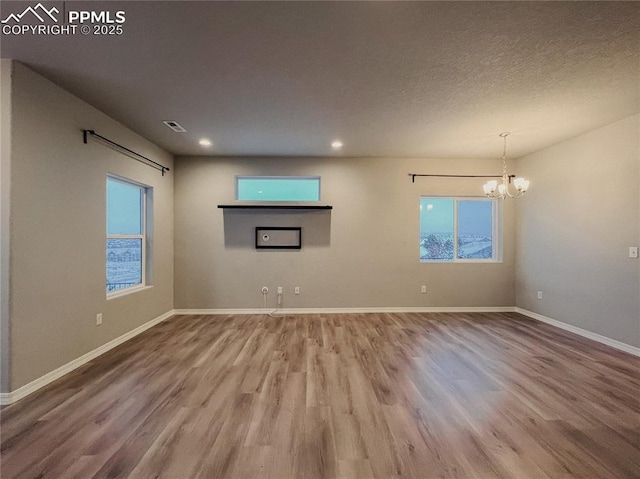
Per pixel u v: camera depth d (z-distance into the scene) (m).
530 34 1.93
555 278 4.15
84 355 2.88
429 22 1.82
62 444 1.72
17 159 2.23
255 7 1.70
